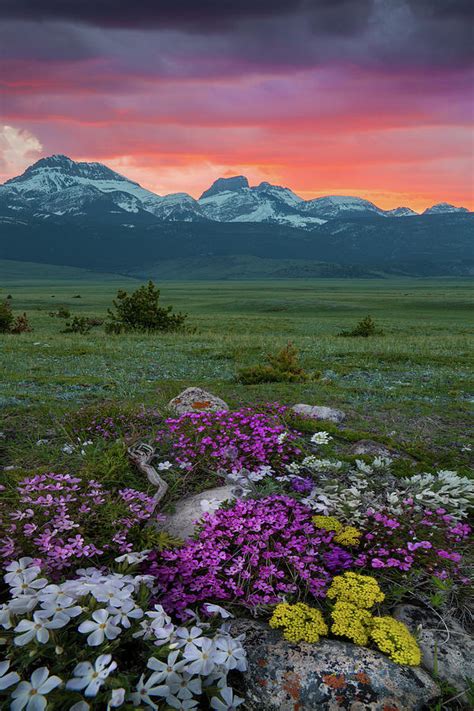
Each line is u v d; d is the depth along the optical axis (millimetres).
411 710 2607
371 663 2805
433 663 2924
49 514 4020
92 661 2410
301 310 92000
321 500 4867
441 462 6586
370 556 4051
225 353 18719
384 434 7906
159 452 6312
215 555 3713
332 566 3803
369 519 4531
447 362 17953
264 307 96438
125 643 2721
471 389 12523
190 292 195250
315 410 8680
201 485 5480
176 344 22438
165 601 3268
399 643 2895
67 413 7945
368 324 32781
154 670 2545
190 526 4348
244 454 6121
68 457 6039
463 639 3125
